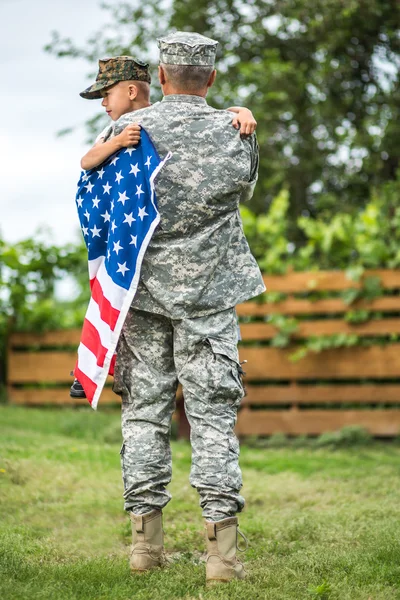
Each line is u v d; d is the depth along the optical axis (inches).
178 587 142.8
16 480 232.1
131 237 148.9
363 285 355.6
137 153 149.7
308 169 548.1
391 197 418.0
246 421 363.6
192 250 148.2
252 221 398.9
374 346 356.2
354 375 357.4
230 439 147.8
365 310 354.9
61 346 398.0
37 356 397.1
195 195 148.4
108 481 241.3
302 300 363.3
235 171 148.9
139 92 163.2
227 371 147.9
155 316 153.0
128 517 208.7
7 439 295.1
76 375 153.2
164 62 151.6
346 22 508.1
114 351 147.9
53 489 230.1
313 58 557.9
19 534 184.2
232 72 555.5
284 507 226.2
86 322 154.8
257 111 528.1
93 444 305.6
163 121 149.7
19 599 133.3
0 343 402.3
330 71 519.2
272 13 551.2
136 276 147.9
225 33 564.4
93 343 151.8
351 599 136.3
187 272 148.6
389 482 254.5
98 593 140.3
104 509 213.6
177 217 148.9
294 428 358.9
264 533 193.5
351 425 350.9
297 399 361.4
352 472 274.1
